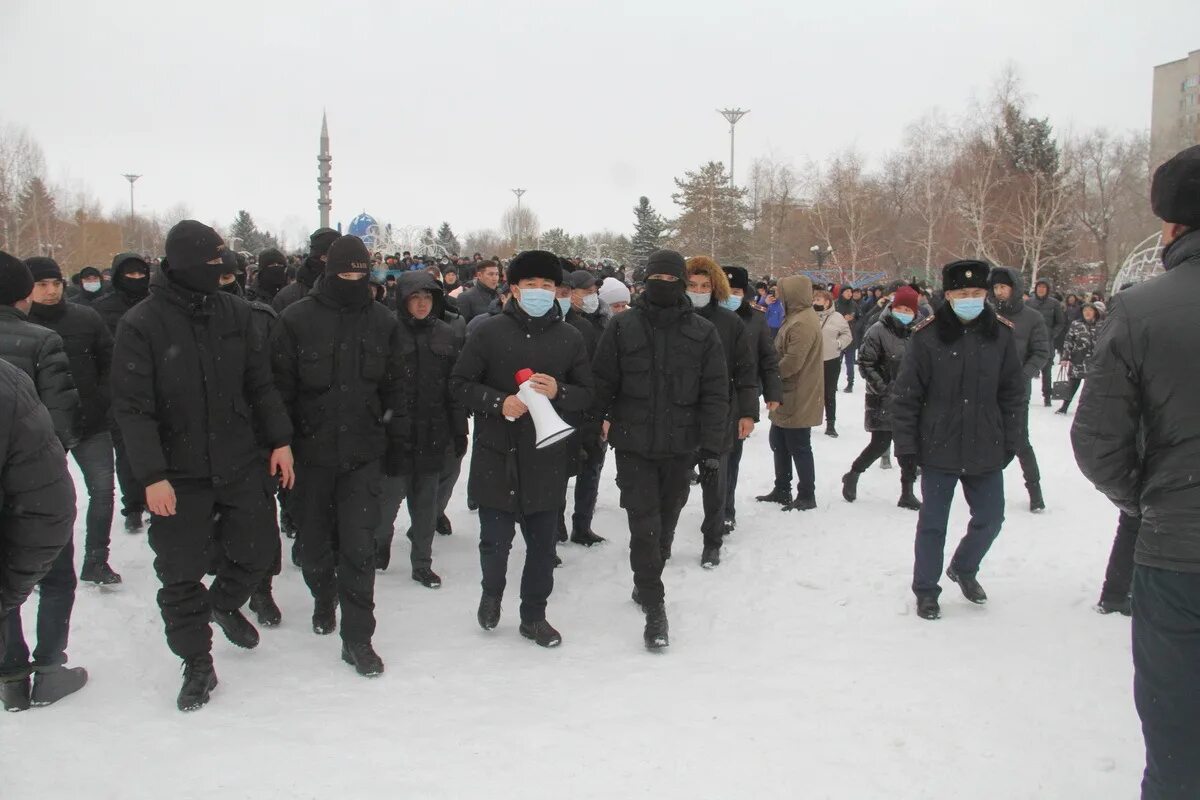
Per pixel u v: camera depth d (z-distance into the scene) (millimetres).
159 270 3914
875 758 3541
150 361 3785
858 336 16578
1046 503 8062
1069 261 44094
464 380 4637
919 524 5254
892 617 5199
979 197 42094
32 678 4020
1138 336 2639
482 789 3270
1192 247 2641
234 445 3986
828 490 8555
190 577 3928
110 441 5531
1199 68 69938
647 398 4723
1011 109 44438
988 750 3617
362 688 4164
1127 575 5180
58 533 2955
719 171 54000
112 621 4965
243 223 86625
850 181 52594
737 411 6125
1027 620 5152
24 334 4281
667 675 4348
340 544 4367
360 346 4348
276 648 4664
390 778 3340
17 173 49219
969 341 5066
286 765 3428
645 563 4762
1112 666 4477
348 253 4305
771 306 14250
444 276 10359
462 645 4738
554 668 4434
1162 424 2604
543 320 4699
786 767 3455
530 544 4730
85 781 3316
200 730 3719
